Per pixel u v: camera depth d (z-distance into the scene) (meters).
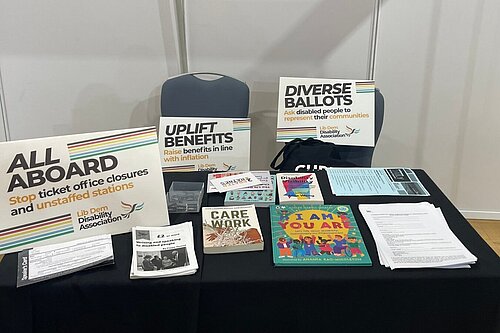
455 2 2.34
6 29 2.43
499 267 1.23
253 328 1.25
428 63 2.46
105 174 1.37
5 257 1.28
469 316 1.24
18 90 2.55
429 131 2.60
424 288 1.20
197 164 2.03
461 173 2.68
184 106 2.27
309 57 2.50
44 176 1.33
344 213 1.46
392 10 2.38
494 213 2.74
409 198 1.58
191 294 1.19
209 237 1.32
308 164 2.10
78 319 1.22
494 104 2.52
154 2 2.40
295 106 2.15
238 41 2.48
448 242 1.32
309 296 1.21
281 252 1.28
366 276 1.20
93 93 2.57
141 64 2.52
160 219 1.40
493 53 2.42
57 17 2.42
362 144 2.15
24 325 1.21
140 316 1.22
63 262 1.24
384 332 1.26
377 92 2.18
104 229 1.36
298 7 2.40
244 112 2.29
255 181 1.66
